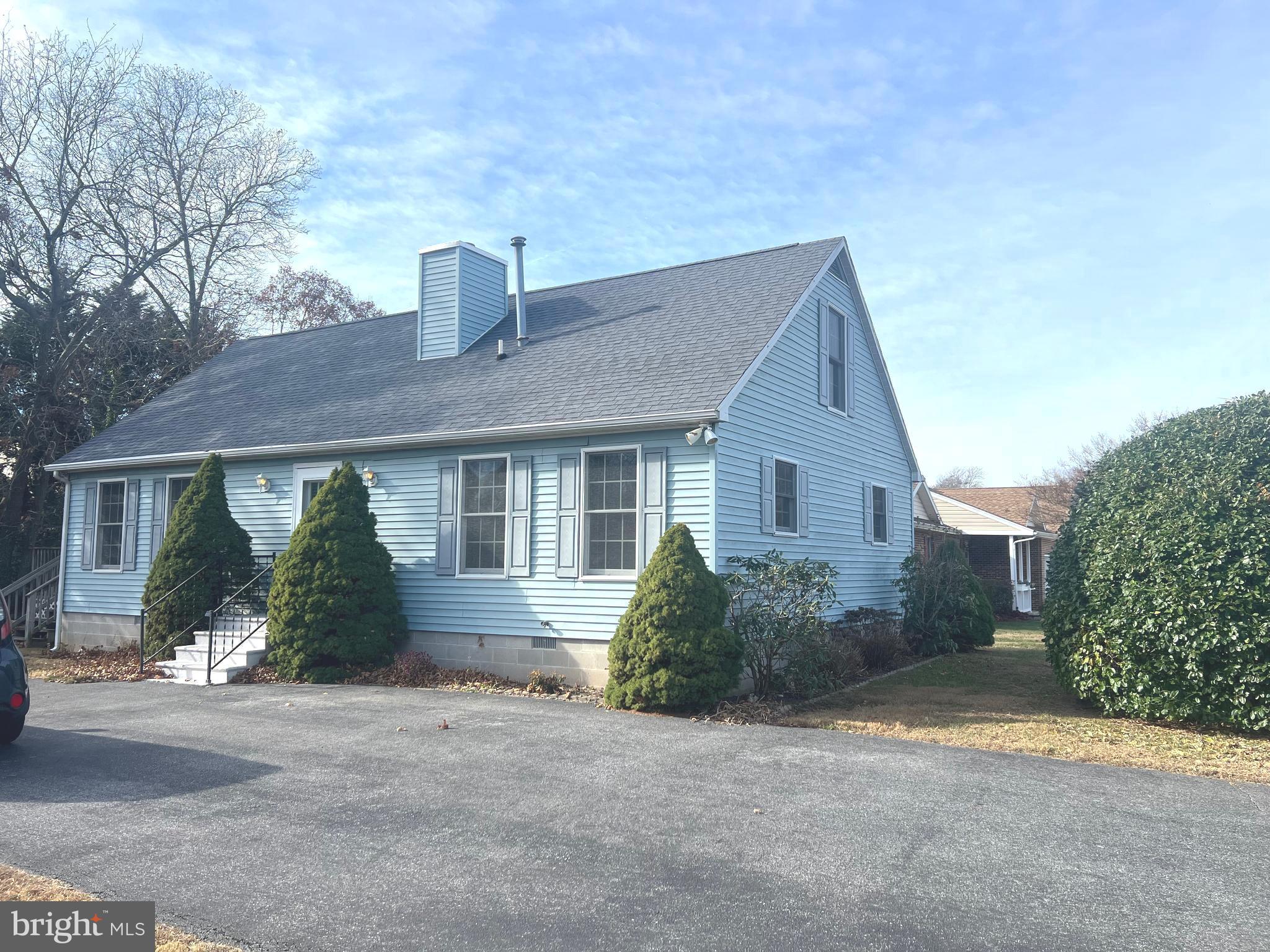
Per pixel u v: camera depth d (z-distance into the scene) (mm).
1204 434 10117
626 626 10797
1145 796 7004
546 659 12469
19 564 21484
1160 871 5430
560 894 5023
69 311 25656
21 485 23828
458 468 13516
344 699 11266
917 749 8586
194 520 14820
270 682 12938
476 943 4422
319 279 39688
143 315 27062
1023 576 31781
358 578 13102
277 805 6648
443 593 13461
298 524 13547
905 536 19625
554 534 12586
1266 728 9117
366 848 5730
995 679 13820
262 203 30688
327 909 4801
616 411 11969
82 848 5719
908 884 5191
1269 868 5480
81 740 8875
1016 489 39531
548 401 13023
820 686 11914
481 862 5500
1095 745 8789
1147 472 10273
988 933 4559
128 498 17094
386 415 14586
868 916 4754
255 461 15602
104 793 6973
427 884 5156
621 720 9938
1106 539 10148
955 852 5723
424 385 15383
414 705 10805
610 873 5332
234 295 31344
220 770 7680
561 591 12430
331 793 6984
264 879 5211
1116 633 9930
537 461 12836
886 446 18656
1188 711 9398
